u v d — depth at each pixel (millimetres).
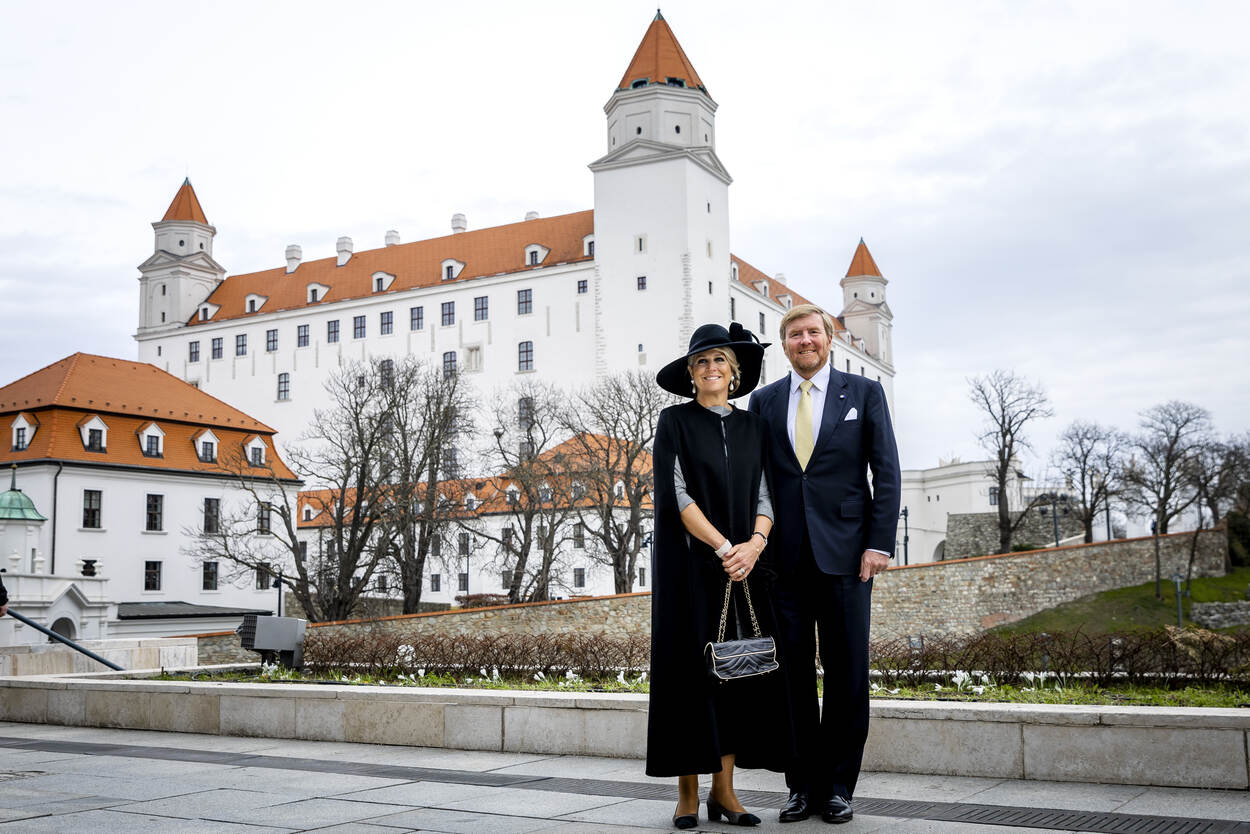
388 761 7414
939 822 4945
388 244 101625
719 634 5008
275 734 8969
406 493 46125
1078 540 79562
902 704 6660
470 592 72812
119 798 5875
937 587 45156
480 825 5004
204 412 60719
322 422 84688
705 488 5117
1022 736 6230
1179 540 53469
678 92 83812
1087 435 74750
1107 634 10094
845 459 5418
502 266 90625
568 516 52812
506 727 7883
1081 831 4664
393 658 13406
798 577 5387
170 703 9586
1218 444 67500
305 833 4836
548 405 70438
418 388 62344
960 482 94438
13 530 45250
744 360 5512
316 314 96750
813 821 5047
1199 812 5059
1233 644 9227
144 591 54469
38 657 18766
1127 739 5965
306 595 44812
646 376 68312
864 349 117750
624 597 39812
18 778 6672
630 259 82188
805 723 5238
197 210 108562
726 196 86938
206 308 104250
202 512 57438
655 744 4965
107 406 55875
